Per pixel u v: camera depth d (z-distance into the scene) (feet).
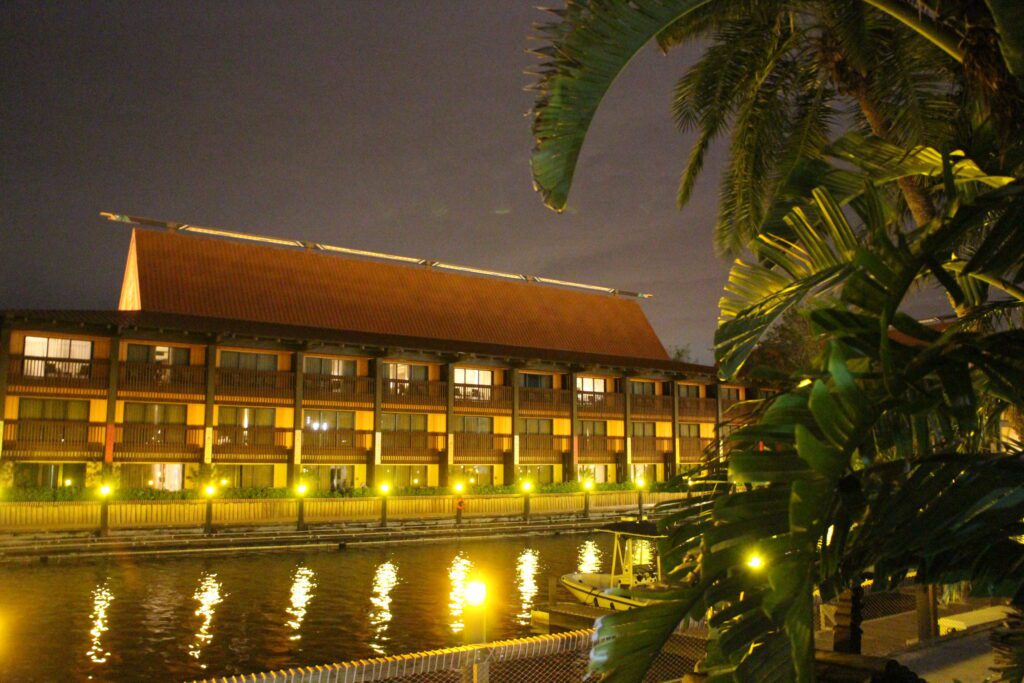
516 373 147.64
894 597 44.68
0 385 102.37
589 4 11.26
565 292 187.62
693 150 46.96
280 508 111.65
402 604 70.54
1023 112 14.67
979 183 13.29
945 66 34.76
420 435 137.80
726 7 38.58
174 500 104.83
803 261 11.92
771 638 7.36
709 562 7.17
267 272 147.64
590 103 11.35
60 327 107.45
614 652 7.79
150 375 113.60
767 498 7.22
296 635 58.90
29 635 57.31
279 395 123.34
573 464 152.25
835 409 7.11
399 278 164.76
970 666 25.62
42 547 89.56
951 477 7.96
